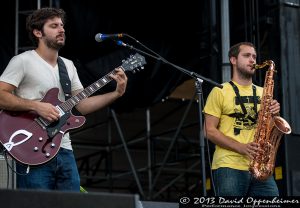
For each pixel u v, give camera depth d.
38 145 7.20
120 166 17.78
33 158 7.13
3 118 7.24
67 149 7.37
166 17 12.50
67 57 12.17
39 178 7.18
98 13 12.24
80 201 5.39
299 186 10.62
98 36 7.93
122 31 12.36
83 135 17.14
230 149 7.97
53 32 7.50
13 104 7.20
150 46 12.44
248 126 8.16
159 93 12.73
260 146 8.07
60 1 12.03
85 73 12.21
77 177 7.38
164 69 12.57
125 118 17.34
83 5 12.15
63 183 7.29
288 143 10.70
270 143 8.20
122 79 7.61
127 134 17.55
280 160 10.70
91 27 12.20
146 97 12.77
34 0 11.98
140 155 17.86
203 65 11.76
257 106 8.23
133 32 12.41
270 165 8.10
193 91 15.13
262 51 11.24
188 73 8.05
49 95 7.39
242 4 11.69
